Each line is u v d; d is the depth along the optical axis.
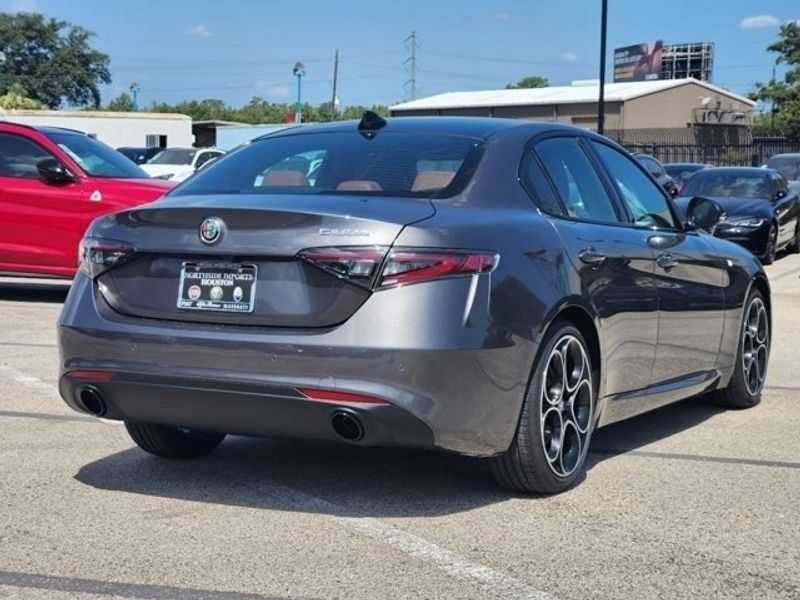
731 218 17.23
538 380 4.53
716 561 4.05
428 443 4.15
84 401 4.62
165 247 4.45
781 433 6.16
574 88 64.19
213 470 5.21
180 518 4.47
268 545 4.15
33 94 80.19
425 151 4.91
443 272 4.16
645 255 5.43
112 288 4.61
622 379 5.26
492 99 63.22
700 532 4.37
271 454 5.53
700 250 6.10
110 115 41.88
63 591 3.70
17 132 11.13
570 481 4.86
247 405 4.24
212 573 3.87
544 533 4.32
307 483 5.00
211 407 4.32
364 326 4.08
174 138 43.62
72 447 5.59
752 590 3.78
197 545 4.15
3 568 3.90
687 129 51.47
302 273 4.22
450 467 5.26
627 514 4.58
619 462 5.45
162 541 4.19
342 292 4.14
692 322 5.95
